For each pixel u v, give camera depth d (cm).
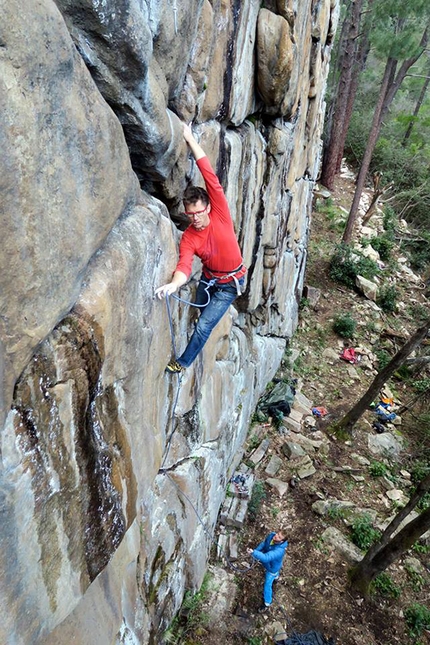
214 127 409
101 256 227
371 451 961
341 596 666
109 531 271
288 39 470
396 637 635
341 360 1213
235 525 712
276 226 747
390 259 1717
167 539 474
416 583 713
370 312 1398
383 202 2055
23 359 170
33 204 163
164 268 304
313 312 1356
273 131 605
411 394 1176
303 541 733
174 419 441
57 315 189
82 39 196
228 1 363
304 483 834
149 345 297
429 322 818
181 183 349
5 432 163
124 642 385
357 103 2436
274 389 995
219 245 316
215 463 608
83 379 211
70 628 264
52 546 208
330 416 1030
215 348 531
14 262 157
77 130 185
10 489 167
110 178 223
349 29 1616
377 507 830
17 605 187
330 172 1925
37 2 151
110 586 324
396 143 2292
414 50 1241
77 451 218
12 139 147
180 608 582
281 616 627
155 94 253
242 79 450
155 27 240
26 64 148
